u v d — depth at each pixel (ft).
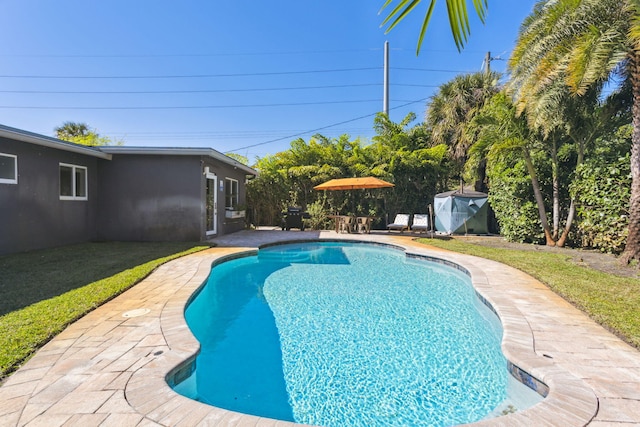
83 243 31.45
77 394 7.72
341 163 54.29
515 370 9.80
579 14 23.21
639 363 9.50
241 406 9.67
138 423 6.82
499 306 14.38
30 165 26.27
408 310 17.28
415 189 52.75
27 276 18.20
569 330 11.80
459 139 49.14
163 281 17.79
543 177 34.14
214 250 28.50
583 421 7.09
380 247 36.06
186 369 9.71
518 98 28.48
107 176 33.40
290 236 40.01
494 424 7.02
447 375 11.17
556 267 21.88
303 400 9.92
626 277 19.03
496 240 37.68
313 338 14.03
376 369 11.59
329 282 22.67
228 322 15.75
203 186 33.88
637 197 22.00
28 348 9.77
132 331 11.20
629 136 31.65
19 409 7.20
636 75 21.94
